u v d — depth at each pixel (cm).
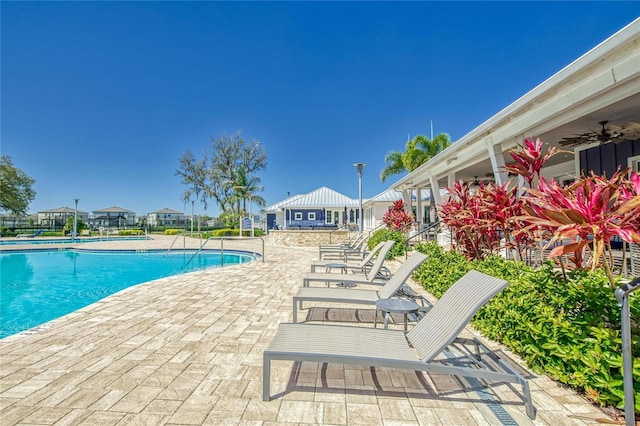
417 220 1781
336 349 264
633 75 420
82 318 474
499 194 511
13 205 3509
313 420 231
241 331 419
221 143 3725
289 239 1948
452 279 513
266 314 497
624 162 823
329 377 295
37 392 267
